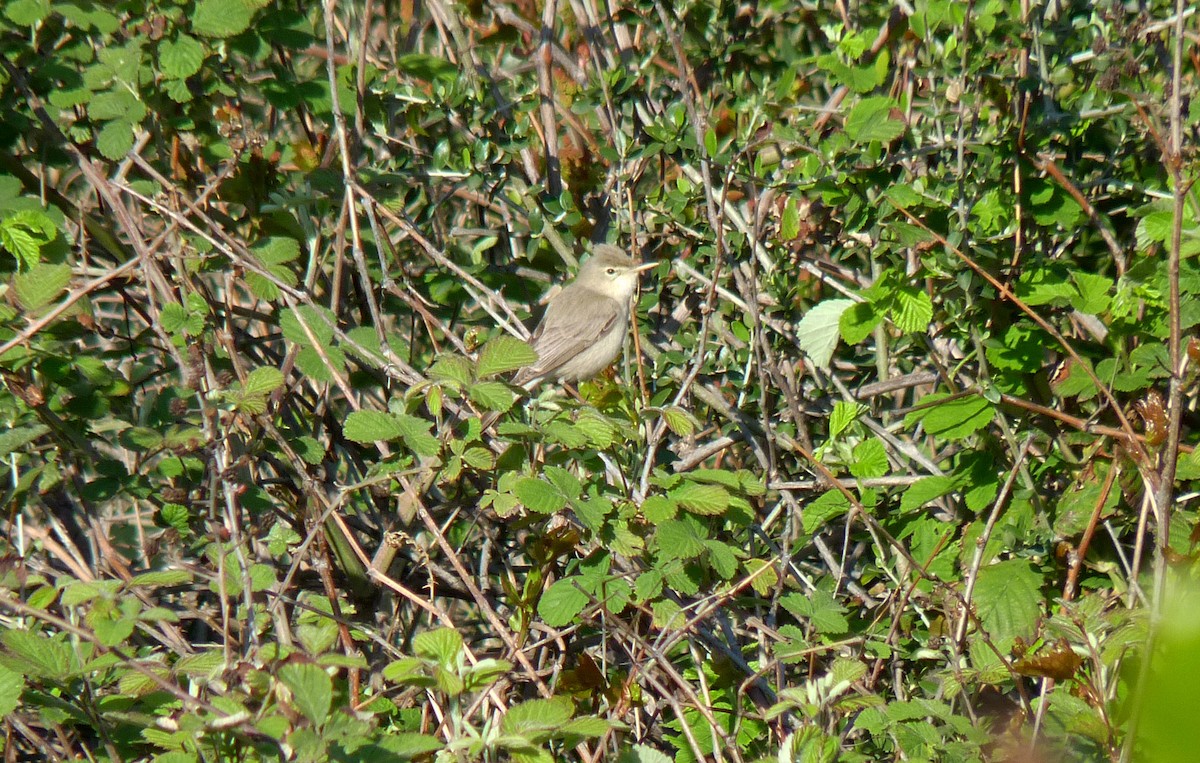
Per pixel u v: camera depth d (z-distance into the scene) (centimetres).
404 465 801
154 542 764
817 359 919
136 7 865
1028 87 853
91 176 850
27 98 911
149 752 677
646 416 809
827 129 1073
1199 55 901
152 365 1061
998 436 935
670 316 1124
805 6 1138
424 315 906
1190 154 869
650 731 834
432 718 773
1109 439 854
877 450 858
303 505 918
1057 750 654
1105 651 630
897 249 916
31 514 1005
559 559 892
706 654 851
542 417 743
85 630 584
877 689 861
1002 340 883
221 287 1169
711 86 1107
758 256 1020
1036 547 838
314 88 932
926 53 904
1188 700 232
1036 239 925
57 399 825
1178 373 636
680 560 716
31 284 741
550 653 902
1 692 570
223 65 924
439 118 1006
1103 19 915
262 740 549
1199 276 802
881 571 913
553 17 1112
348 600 963
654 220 1071
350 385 957
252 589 660
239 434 847
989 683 727
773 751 767
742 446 1094
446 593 996
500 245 1140
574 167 1120
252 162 959
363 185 981
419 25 1201
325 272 1018
